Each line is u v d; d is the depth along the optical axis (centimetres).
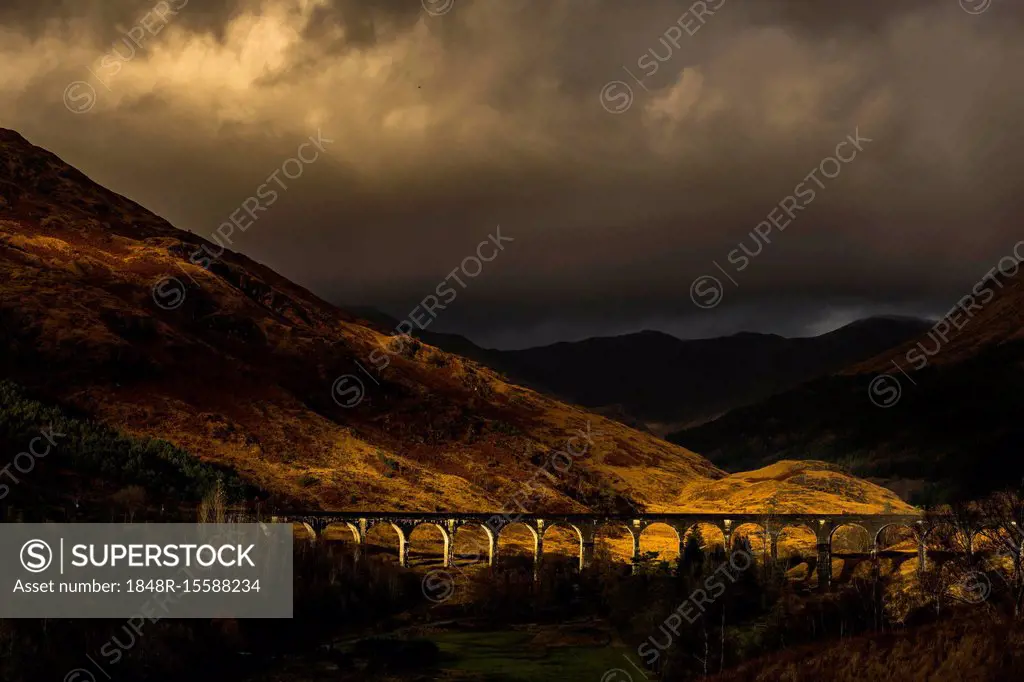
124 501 11069
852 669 6775
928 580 10050
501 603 11081
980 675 6044
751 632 8831
